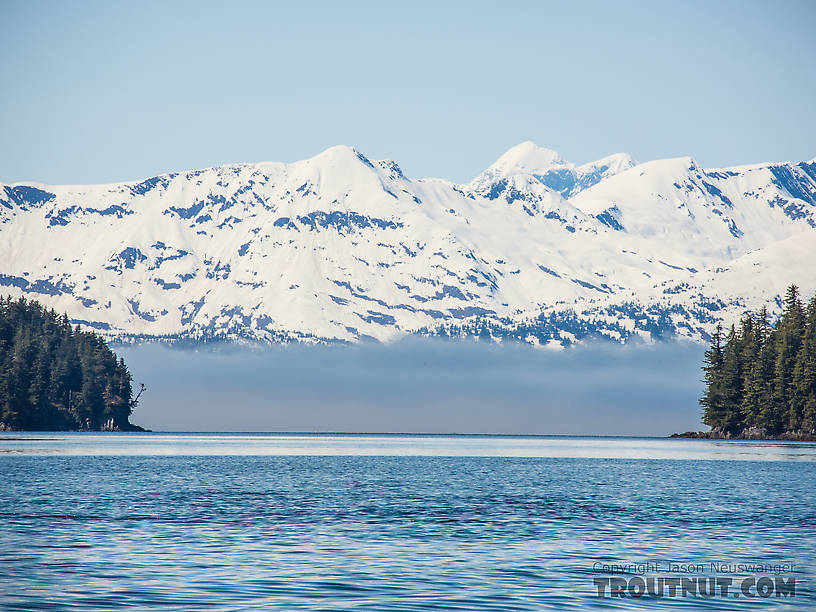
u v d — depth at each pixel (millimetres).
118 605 84562
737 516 152250
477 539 123875
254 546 116500
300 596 88062
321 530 131875
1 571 99000
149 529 131375
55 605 84562
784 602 88875
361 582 94312
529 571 101062
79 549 113188
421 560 107062
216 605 84625
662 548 117562
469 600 86938
